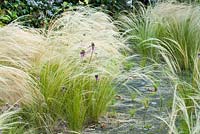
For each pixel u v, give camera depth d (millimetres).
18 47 4977
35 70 4754
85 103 4527
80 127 4316
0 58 4840
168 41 6645
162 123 4379
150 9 7789
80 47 5004
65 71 4578
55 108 4449
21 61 4832
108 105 4707
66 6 8062
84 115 4402
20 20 7281
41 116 4355
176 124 4359
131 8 9102
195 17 6824
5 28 5273
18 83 4391
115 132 4277
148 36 6723
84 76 4535
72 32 5676
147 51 6656
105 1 8906
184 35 6477
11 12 7176
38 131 4273
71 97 4434
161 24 6844
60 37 5281
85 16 6574
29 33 5434
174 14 7184
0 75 4406
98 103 4504
